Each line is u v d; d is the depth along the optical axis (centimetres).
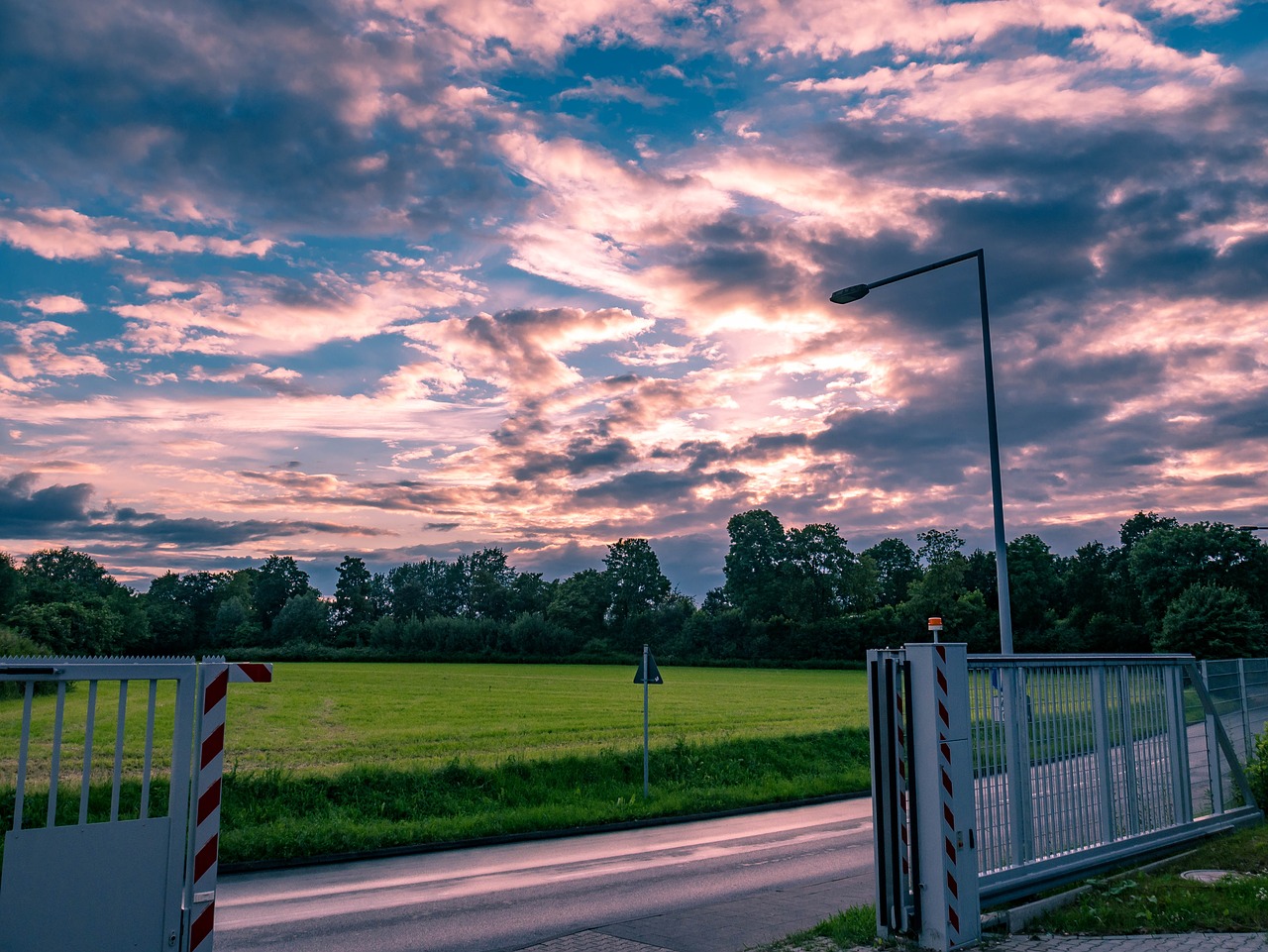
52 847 450
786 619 10412
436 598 15638
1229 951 668
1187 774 1091
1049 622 10069
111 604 11450
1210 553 8562
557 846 1423
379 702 4719
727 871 1187
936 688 747
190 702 498
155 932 471
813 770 2356
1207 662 1218
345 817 1555
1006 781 833
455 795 1764
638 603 13225
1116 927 740
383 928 902
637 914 943
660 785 2050
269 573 14338
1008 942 729
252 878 1191
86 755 467
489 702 4784
